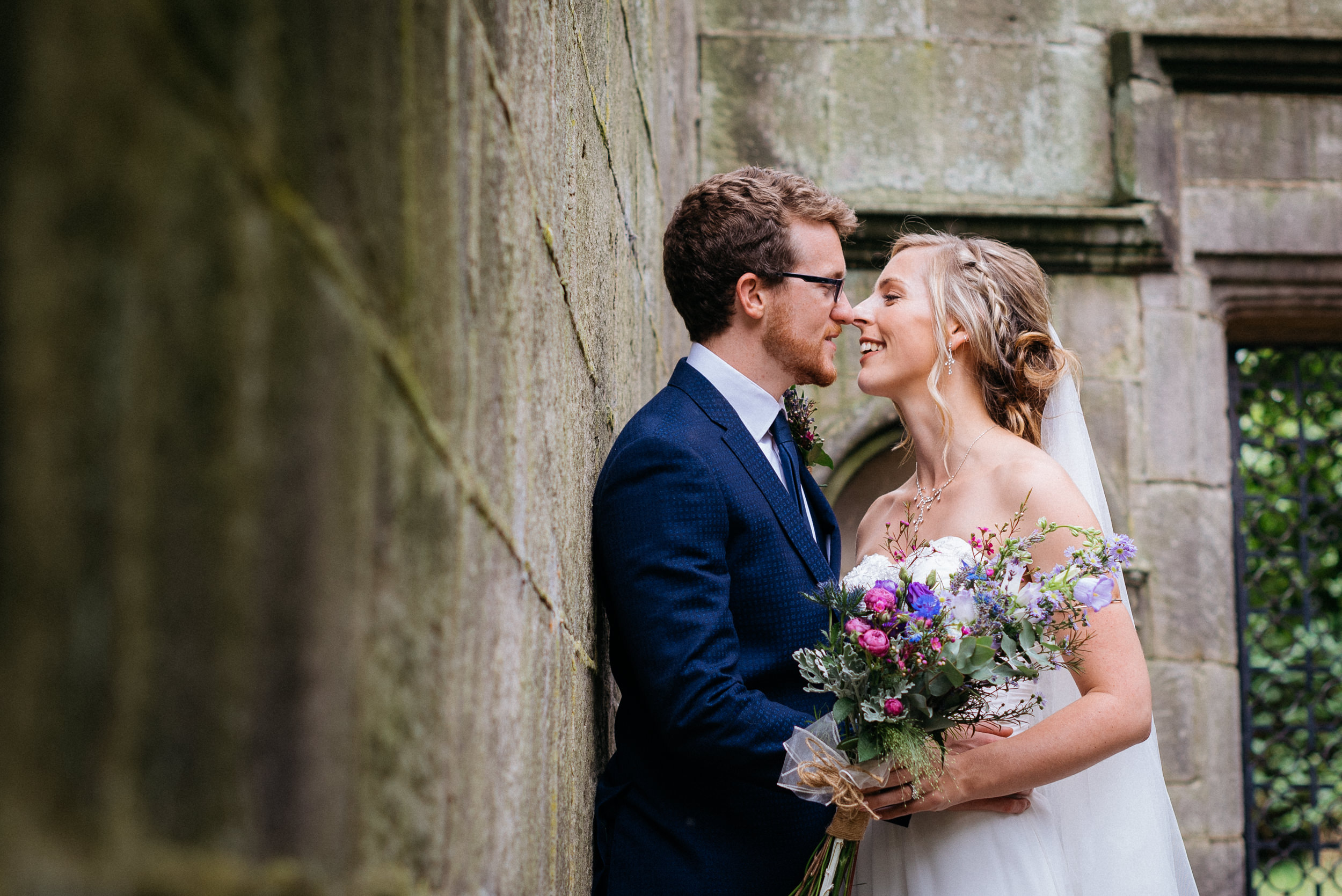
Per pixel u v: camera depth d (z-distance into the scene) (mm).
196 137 417
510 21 1194
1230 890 4586
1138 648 1859
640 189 2990
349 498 574
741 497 1839
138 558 378
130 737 371
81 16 357
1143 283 4906
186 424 406
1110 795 2088
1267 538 5293
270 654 468
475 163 968
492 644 1006
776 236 2008
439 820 769
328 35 563
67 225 349
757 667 1807
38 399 337
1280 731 5207
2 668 321
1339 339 5293
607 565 1816
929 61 4977
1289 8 5078
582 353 1820
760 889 1757
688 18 4707
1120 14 5074
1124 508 4766
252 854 445
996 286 2180
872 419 4711
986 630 1665
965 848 1867
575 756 1662
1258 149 5043
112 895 356
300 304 510
